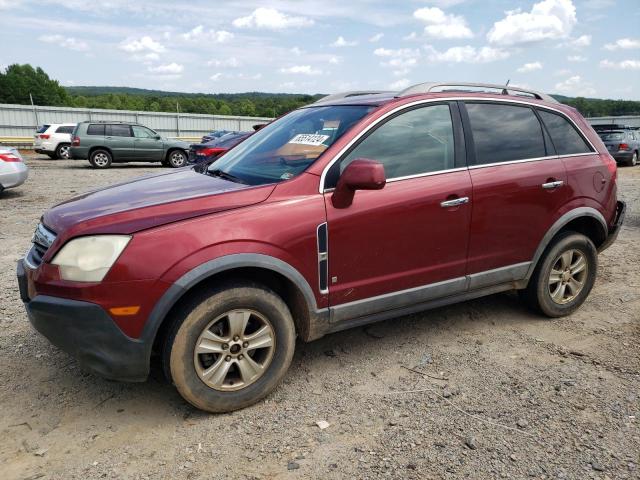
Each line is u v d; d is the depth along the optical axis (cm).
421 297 351
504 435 272
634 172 1762
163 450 262
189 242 267
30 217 850
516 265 391
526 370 343
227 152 411
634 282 529
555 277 420
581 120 438
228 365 288
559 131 418
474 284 372
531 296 418
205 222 275
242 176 337
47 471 246
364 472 245
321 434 274
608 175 433
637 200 1078
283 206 294
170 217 273
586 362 355
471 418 288
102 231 262
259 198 293
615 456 256
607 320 430
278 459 255
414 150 344
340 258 312
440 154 353
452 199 347
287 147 351
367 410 297
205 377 282
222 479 241
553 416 289
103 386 320
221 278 288
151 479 241
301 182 305
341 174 306
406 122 345
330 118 358
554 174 396
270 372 301
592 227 443
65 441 268
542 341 388
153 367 344
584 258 431
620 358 362
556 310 425
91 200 314
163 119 3878
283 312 298
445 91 372
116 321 259
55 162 2250
